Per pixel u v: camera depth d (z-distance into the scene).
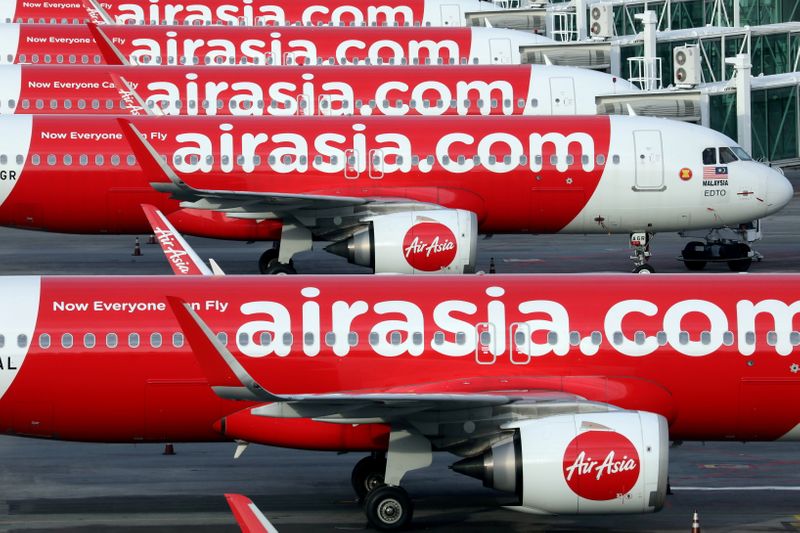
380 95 189.62
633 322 96.81
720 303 97.44
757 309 97.12
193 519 96.44
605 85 198.00
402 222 148.38
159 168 139.88
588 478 88.38
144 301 96.50
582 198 160.25
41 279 98.12
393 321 96.50
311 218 154.75
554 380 95.81
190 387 95.75
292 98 188.50
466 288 98.31
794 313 97.06
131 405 95.88
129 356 95.31
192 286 97.88
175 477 106.81
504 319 96.81
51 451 113.88
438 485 104.56
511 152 159.25
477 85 192.50
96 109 191.12
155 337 95.56
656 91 198.75
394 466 93.12
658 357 96.38
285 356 95.62
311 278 99.62
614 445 88.56
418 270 148.62
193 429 97.31
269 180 158.12
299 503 100.31
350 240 149.25
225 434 96.38
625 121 162.88
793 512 98.75
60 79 191.50
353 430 94.31
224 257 183.00
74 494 102.25
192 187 156.88
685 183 161.12
